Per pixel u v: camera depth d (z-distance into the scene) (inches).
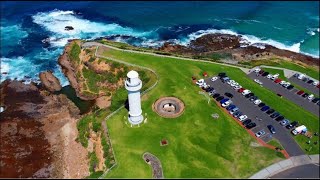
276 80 5049.2
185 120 4379.9
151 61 5295.3
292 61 5753.0
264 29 6771.7
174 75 5049.2
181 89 4822.8
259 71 5211.6
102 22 6919.3
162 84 4886.8
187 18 7076.8
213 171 3833.7
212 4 7539.4
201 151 4028.1
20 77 5590.6
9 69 5748.0
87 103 5078.7
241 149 4065.0
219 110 4539.9
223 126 4328.3
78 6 7421.3
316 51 6190.9
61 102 5118.1
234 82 4923.7
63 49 6141.7
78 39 6304.1
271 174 3814.0
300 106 4653.1
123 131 4266.7
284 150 4069.9
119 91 4945.9
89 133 4416.8
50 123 4776.1
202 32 6668.3
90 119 4586.6
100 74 5260.8
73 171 4092.0
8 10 7263.8
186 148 4057.6
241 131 4279.0
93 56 5403.5
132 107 4200.3
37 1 7618.1
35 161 4252.0
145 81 4975.4
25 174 4087.1
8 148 4419.3
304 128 4276.6
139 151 4025.6
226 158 3961.6
